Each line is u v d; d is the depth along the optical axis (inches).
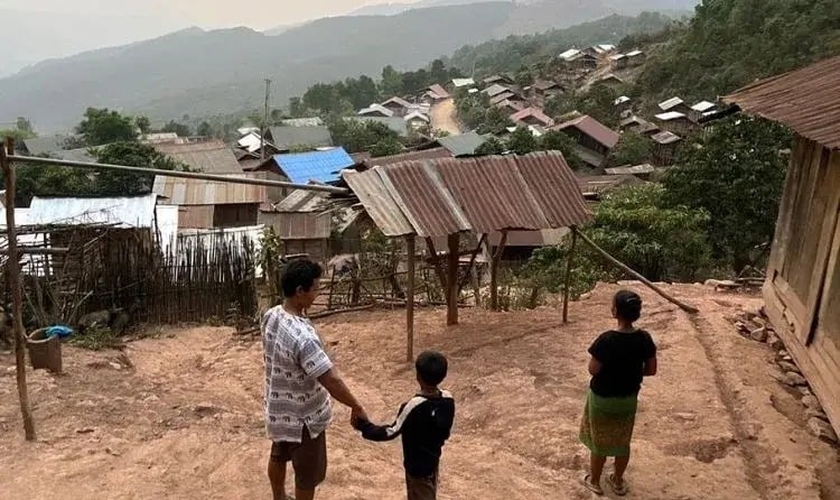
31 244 533.0
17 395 293.1
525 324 435.8
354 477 237.5
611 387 222.4
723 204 845.8
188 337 504.4
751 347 370.6
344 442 281.0
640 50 3927.2
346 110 3939.5
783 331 367.9
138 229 542.6
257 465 240.2
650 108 2906.0
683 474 251.0
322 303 563.5
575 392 325.7
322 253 1207.6
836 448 271.6
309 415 180.2
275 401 178.5
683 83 2910.9
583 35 7465.6
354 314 530.9
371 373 389.7
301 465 182.9
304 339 171.6
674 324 405.4
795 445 269.4
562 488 242.2
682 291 504.4
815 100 308.0
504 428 299.3
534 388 334.3
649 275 735.7
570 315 448.8
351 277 580.1
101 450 245.3
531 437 283.7
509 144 2017.7
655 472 251.6
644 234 740.7
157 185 1380.4
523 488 239.5
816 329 320.5
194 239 584.4
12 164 250.4
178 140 2389.3
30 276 487.8
